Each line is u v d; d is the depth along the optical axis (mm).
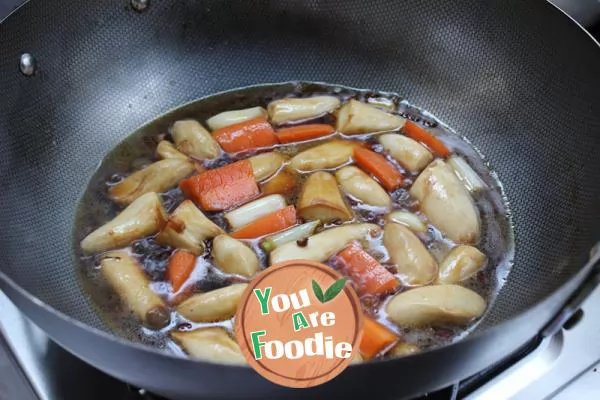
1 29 548
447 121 634
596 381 517
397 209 566
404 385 446
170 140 617
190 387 446
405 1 629
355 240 541
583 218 542
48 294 530
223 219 562
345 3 637
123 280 526
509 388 512
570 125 575
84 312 523
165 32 628
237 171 574
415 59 646
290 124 620
